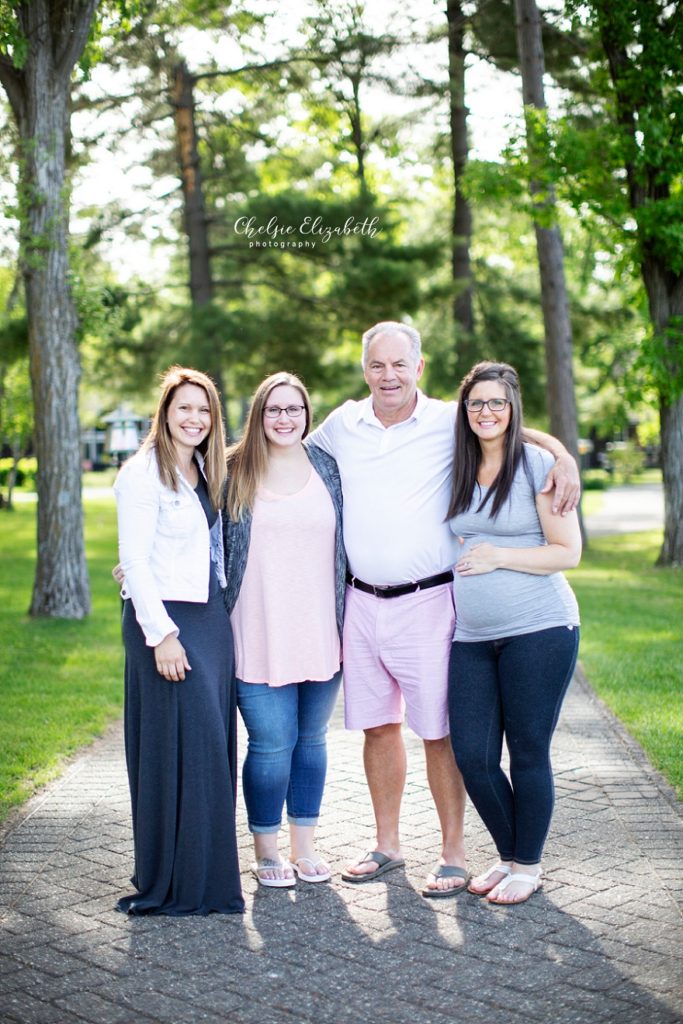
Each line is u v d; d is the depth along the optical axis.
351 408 4.25
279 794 4.09
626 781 5.17
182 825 3.74
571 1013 3.02
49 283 10.39
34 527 25.03
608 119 16.36
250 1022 2.99
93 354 20.33
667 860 4.15
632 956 3.36
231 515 4.05
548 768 3.84
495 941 3.49
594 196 13.19
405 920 3.69
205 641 3.86
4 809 4.88
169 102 18.56
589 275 24.38
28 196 10.16
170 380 3.91
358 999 3.12
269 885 4.04
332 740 6.25
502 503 3.83
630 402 14.59
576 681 7.48
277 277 19.42
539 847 3.85
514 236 24.42
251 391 19.17
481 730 3.87
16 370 28.91
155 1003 3.10
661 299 13.54
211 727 3.79
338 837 4.56
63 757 5.81
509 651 3.82
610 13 12.43
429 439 4.08
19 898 3.88
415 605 4.08
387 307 17.83
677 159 12.59
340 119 20.56
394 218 18.27
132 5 10.97
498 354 21.98
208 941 3.53
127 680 3.89
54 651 8.88
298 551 4.05
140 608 3.74
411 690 4.11
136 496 3.81
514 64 16.59
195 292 19.31
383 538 4.07
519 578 3.81
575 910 3.72
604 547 17.80
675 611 10.41
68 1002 3.10
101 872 4.13
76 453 10.74
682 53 12.39
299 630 4.05
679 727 6.04
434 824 4.71
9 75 10.16
